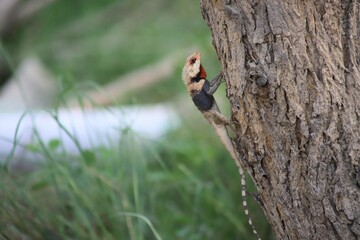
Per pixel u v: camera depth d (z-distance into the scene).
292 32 5.71
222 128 6.80
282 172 5.98
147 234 8.87
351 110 5.74
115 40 19.34
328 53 5.73
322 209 5.93
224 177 10.42
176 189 10.05
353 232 5.89
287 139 5.87
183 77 7.03
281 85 5.77
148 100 17.52
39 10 16.61
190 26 16.45
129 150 9.58
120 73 19.31
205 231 9.22
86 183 9.07
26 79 18.56
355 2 5.74
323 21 5.73
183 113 14.76
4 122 16.14
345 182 5.82
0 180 8.48
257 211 9.52
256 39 5.79
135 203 8.88
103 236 8.61
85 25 19.34
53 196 9.33
